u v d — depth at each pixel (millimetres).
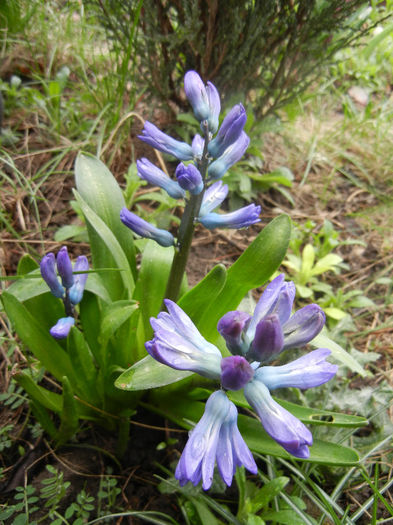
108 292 271
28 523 226
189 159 201
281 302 150
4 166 411
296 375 155
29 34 515
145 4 365
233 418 155
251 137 427
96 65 501
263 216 435
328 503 219
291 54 400
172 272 226
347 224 448
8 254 356
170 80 426
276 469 264
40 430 264
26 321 226
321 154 501
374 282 387
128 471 262
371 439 279
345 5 367
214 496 251
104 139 429
